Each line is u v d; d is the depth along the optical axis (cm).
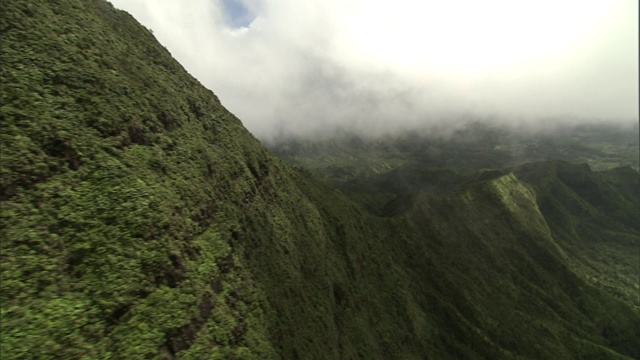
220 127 7688
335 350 7275
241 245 6322
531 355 12706
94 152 4438
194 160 6022
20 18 4659
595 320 15025
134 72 5997
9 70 4191
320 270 8612
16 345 2978
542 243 17275
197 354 4209
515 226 17675
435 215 17012
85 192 4138
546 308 14862
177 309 4225
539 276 16312
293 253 7781
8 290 3177
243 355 4878
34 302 3266
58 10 5369
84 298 3581
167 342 3966
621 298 16962
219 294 5156
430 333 11975
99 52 5472
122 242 4078
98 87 4975
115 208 4222
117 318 3700
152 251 4278
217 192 6300
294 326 6469
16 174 3697
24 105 4078
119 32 6725
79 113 4553
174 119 6122
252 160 8094
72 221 3866
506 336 13050
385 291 11638
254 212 7212
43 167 3912
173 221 4784
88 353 3319
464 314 13312
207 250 5316
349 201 14862
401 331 10788
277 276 6850
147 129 5378
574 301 15675
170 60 7675
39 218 3662
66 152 4184
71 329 3331
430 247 15300
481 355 12175
